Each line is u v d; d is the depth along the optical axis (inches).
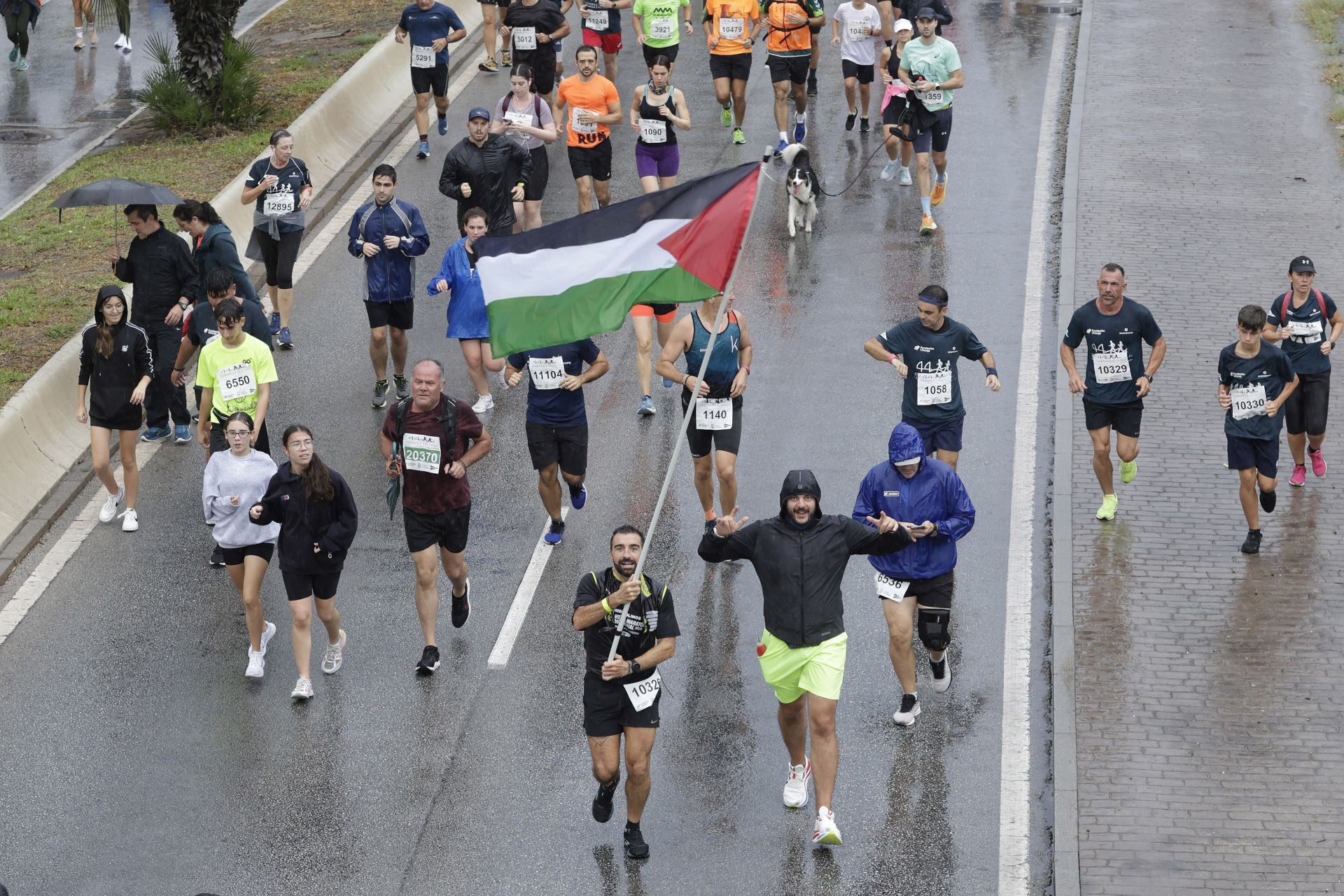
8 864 1413.6
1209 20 3730.3
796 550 1370.6
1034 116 3154.5
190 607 1802.4
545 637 1731.1
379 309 2139.5
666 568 1847.9
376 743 1567.4
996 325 2357.3
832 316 2410.2
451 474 1590.8
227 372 1809.8
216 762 1541.6
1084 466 2004.2
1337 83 3277.6
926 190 2628.0
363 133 3179.1
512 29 3211.1
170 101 3125.0
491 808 1477.6
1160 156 2920.8
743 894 1364.4
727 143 3073.3
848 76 3056.1
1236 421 1777.8
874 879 1378.0
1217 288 2413.9
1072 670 1624.0
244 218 2726.4
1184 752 1501.0
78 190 2026.3
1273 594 1742.1
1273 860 1360.7
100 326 1879.9
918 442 1513.3
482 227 2102.6
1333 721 1537.9
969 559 1839.3
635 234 1441.9
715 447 1795.0
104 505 2000.5
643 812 1466.5
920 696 1616.6
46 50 3887.8
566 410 1809.8
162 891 1381.6
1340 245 2551.7
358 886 1384.1
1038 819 1445.6
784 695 1408.7
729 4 2970.0
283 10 3981.3
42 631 1756.9
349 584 1833.2
